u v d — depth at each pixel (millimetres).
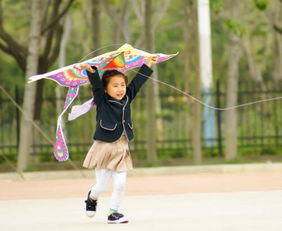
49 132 42562
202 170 34562
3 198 24641
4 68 84125
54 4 40125
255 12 67438
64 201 23078
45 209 21047
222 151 44312
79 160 42188
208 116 42969
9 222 18422
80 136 44562
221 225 16797
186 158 42812
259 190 24875
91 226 17031
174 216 18688
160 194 24609
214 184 27797
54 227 17125
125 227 16672
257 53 80938
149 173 34156
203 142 43812
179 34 73625
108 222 17375
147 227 16625
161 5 71250
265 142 48688
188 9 38688
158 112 55906
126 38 55844
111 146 16766
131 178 32125
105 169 16812
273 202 21266
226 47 74938
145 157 43844
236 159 39094
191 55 39906
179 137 53625
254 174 32281
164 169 34375
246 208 20000
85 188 27750
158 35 72500
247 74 80000
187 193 24672
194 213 19234
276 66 68500
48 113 42781
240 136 48344
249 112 46844
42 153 41656
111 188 26859
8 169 38969
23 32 75938
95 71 16625
